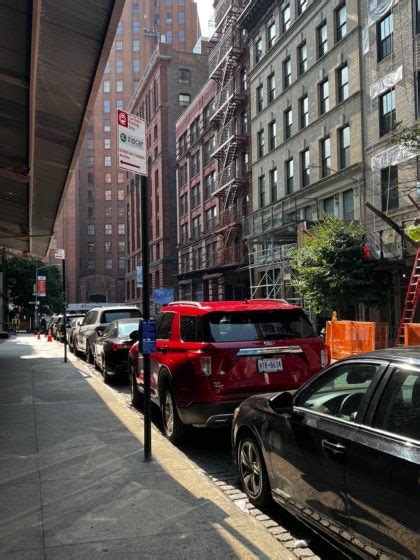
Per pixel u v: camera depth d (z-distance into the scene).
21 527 4.07
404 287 20.20
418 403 3.09
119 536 3.91
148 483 5.04
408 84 20.78
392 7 21.59
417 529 2.76
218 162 43.47
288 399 4.36
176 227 61.72
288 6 30.86
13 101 8.73
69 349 23.22
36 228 19.84
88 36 6.99
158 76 63.72
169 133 62.50
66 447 6.36
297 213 29.44
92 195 118.50
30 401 9.55
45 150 10.99
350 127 24.67
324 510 3.65
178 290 60.19
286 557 3.61
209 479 5.29
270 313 6.62
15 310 67.69
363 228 20.00
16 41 7.07
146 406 5.79
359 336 16.33
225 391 6.09
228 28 39.09
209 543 3.79
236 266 37.12
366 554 3.20
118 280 116.44
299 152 29.42
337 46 25.61
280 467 4.27
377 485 3.08
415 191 20.23
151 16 118.25
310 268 19.08
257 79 35.00
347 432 3.47
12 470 5.50
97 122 119.31
